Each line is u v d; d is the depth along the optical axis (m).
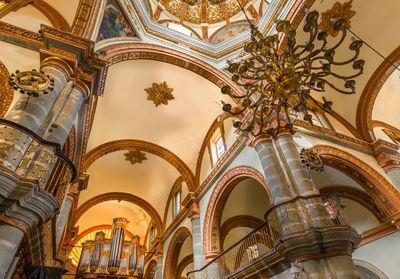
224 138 13.09
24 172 4.45
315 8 9.80
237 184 11.95
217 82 12.12
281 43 10.30
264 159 8.29
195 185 14.61
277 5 10.75
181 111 14.08
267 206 13.88
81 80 7.30
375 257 9.52
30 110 5.30
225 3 13.82
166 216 18.38
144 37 11.35
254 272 8.24
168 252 15.95
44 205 4.33
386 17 10.10
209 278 10.30
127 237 23.25
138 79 12.49
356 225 11.18
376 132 12.52
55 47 7.06
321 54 11.29
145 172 18.00
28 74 5.29
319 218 6.33
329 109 6.07
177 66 12.07
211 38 13.64
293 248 5.91
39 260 6.51
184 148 15.40
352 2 9.78
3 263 3.56
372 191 9.97
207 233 11.78
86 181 12.44
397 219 8.85
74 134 8.89
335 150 9.97
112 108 13.48
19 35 7.41
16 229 3.93
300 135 9.63
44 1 8.92
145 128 14.95
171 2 13.33
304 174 7.48
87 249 17.31
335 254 5.71
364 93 11.83
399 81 11.84
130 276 16.77
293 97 5.80
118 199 19.50
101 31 9.30
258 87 5.96
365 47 10.92
